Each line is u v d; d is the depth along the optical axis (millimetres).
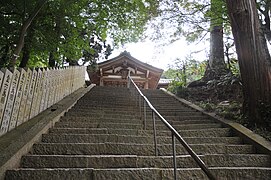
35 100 5648
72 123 4922
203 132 4816
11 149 3107
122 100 8586
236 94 7898
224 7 8531
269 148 3771
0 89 4016
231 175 3219
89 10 8031
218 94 8586
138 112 6746
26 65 8336
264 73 5078
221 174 3213
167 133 4781
